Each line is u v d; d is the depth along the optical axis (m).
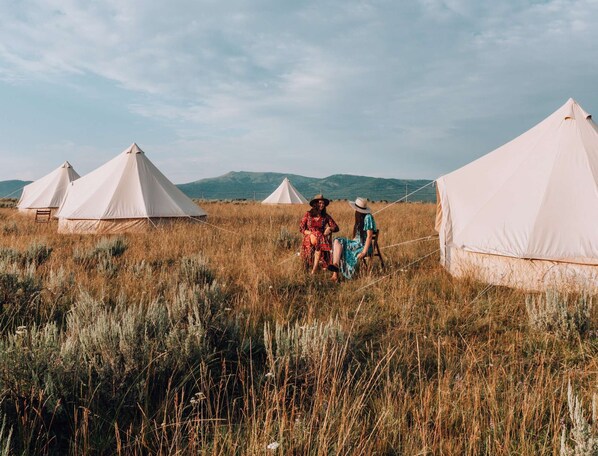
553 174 7.15
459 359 3.93
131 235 12.59
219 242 10.68
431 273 7.41
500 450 2.54
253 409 2.84
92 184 14.77
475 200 7.80
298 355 3.50
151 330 3.71
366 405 3.12
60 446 2.61
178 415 2.74
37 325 4.52
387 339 4.42
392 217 17.98
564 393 3.20
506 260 6.72
